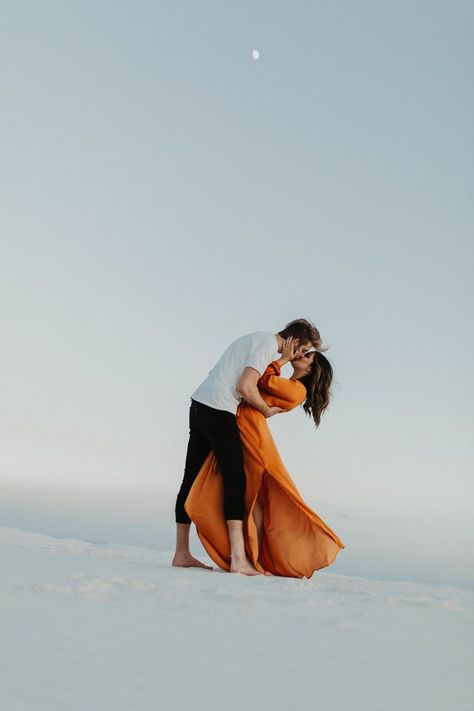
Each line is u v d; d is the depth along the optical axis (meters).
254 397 4.39
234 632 2.04
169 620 2.16
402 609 2.75
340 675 1.66
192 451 4.54
